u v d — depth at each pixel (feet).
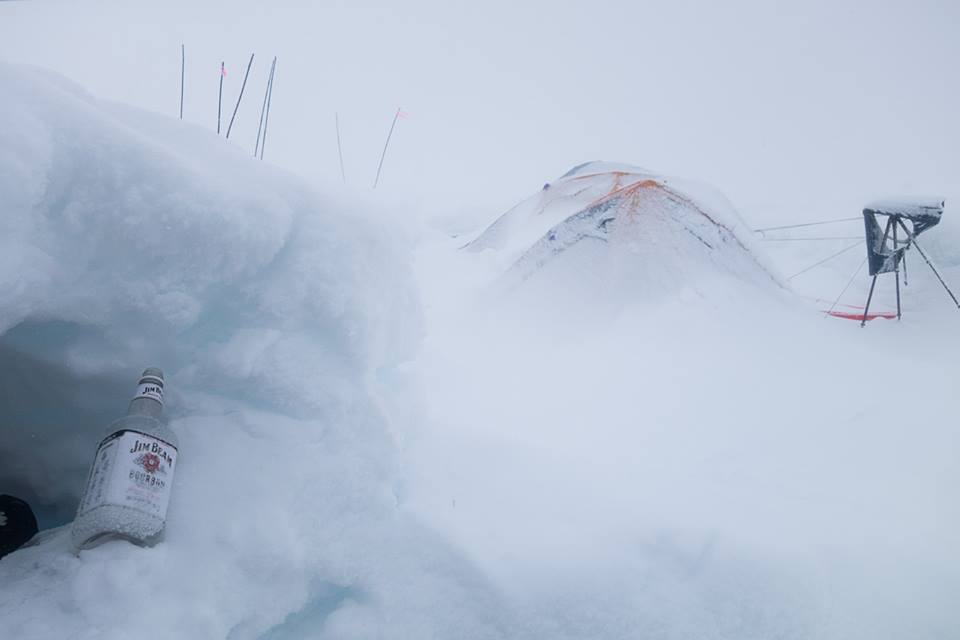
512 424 8.55
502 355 13.76
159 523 3.77
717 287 15.84
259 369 4.64
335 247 4.99
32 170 3.75
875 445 9.37
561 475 6.38
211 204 4.42
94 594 3.45
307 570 4.41
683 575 5.19
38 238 3.96
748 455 8.84
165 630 3.48
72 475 4.80
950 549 6.33
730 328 14.32
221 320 4.80
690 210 17.24
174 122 5.51
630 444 9.02
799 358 13.19
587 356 13.62
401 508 5.23
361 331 5.01
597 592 4.83
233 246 4.52
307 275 4.81
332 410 4.80
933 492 7.93
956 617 5.30
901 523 6.91
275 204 4.79
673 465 8.28
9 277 3.69
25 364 4.56
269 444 4.54
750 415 10.47
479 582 4.72
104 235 4.22
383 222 5.57
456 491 5.72
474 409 8.87
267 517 4.18
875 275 18.90
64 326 4.44
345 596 4.67
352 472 4.81
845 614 5.17
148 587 3.59
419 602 4.58
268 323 4.79
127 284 4.33
